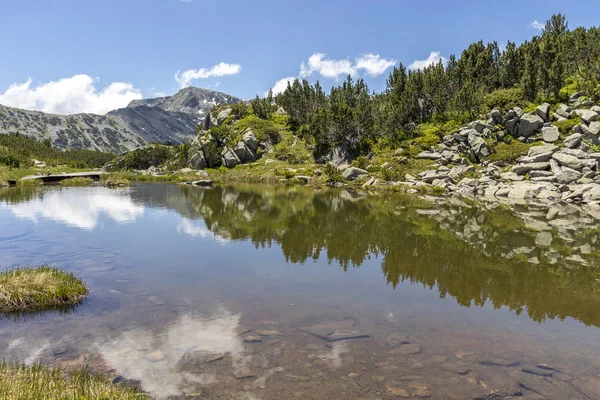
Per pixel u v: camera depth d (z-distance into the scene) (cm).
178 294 1392
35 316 1150
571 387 824
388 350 982
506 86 9644
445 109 9206
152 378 807
